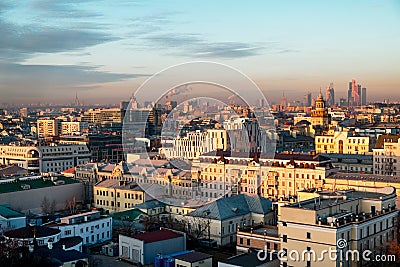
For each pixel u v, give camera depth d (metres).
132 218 173.12
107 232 166.88
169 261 128.12
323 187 191.50
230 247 150.38
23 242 133.12
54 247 131.62
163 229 150.25
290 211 115.06
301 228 113.06
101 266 136.00
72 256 127.38
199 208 162.25
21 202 198.62
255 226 139.50
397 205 172.25
